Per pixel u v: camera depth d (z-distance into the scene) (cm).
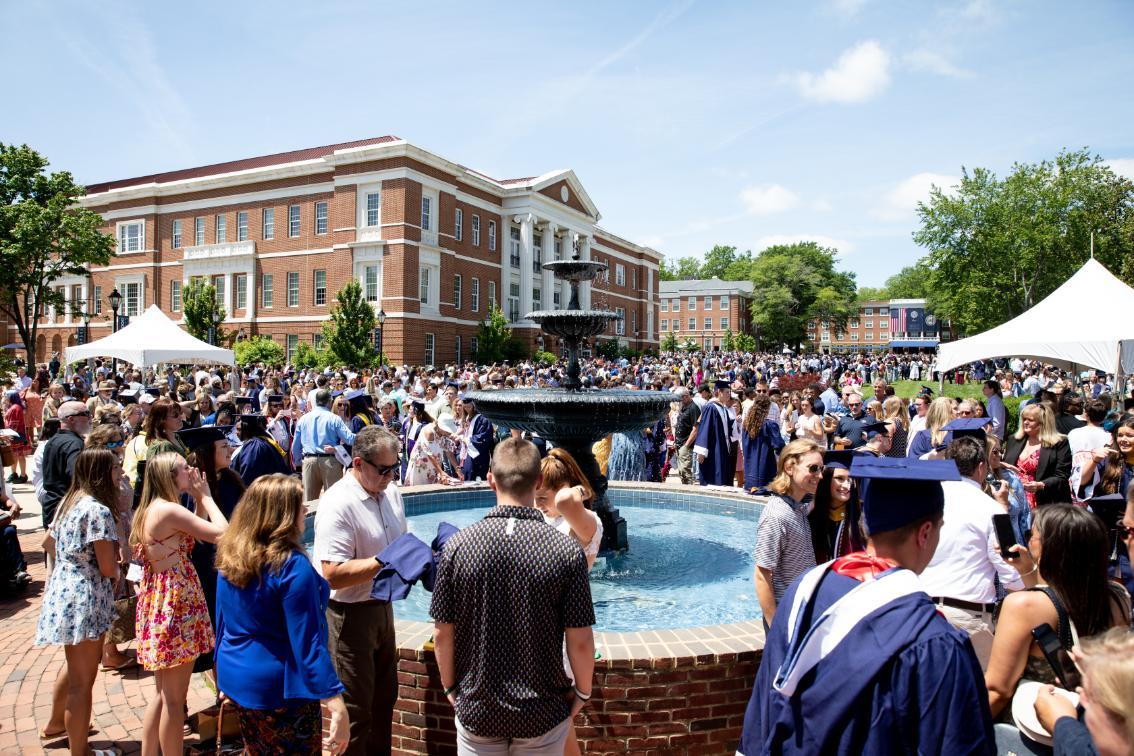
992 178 4747
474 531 272
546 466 447
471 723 263
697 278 13238
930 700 179
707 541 784
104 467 431
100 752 417
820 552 392
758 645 398
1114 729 168
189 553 392
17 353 5272
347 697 365
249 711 309
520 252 5009
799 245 10338
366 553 370
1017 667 275
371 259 3944
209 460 498
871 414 1141
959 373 4188
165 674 374
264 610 306
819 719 191
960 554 377
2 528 724
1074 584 267
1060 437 701
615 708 380
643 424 725
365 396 1120
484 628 263
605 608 573
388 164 3900
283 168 4200
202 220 4553
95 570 416
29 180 3728
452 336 4341
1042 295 4969
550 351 4959
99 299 4909
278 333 4275
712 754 388
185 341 1669
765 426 1010
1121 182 4394
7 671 540
